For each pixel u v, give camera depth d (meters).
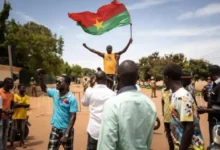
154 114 2.61
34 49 28.61
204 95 6.73
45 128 10.81
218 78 5.28
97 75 4.75
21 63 29.31
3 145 6.34
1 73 22.45
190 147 3.19
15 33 27.58
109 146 2.31
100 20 7.65
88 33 7.66
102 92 4.63
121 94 2.49
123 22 7.58
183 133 2.98
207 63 38.62
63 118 5.01
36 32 32.44
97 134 4.55
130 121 2.38
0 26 26.45
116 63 7.24
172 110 3.16
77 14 7.57
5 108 6.45
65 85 5.01
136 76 2.61
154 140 8.44
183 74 5.01
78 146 7.96
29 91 31.34
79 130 10.36
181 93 3.06
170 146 4.80
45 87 5.36
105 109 2.41
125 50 7.50
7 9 26.48
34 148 7.72
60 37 31.47
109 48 7.42
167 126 4.83
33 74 33.75
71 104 4.97
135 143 2.41
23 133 7.86
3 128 6.36
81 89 44.62
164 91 4.96
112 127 2.33
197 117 3.20
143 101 2.53
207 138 8.36
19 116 7.62
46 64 29.67
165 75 3.27
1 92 6.46
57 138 5.00
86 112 15.73
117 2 7.61
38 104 20.75
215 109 4.84
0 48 26.67
